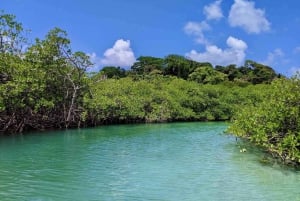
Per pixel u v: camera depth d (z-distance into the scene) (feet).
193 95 154.71
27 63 91.25
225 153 63.77
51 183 42.57
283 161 53.57
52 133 92.94
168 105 139.33
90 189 40.42
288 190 40.45
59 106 103.14
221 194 39.01
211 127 117.29
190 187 41.60
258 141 55.77
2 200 36.06
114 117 122.31
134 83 139.44
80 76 105.29
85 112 105.40
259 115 55.26
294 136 49.08
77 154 61.52
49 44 96.84
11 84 83.10
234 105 155.63
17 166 51.21
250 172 48.88
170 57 289.53
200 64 283.59
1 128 90.48
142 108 132.77
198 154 62.69
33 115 95.66
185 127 116.67
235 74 275.39
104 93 119.14
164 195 38.63
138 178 45.44
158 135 91.66
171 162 55.52
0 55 86.94
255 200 37.09
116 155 61.00
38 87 89.56
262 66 272.31
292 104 52.34
